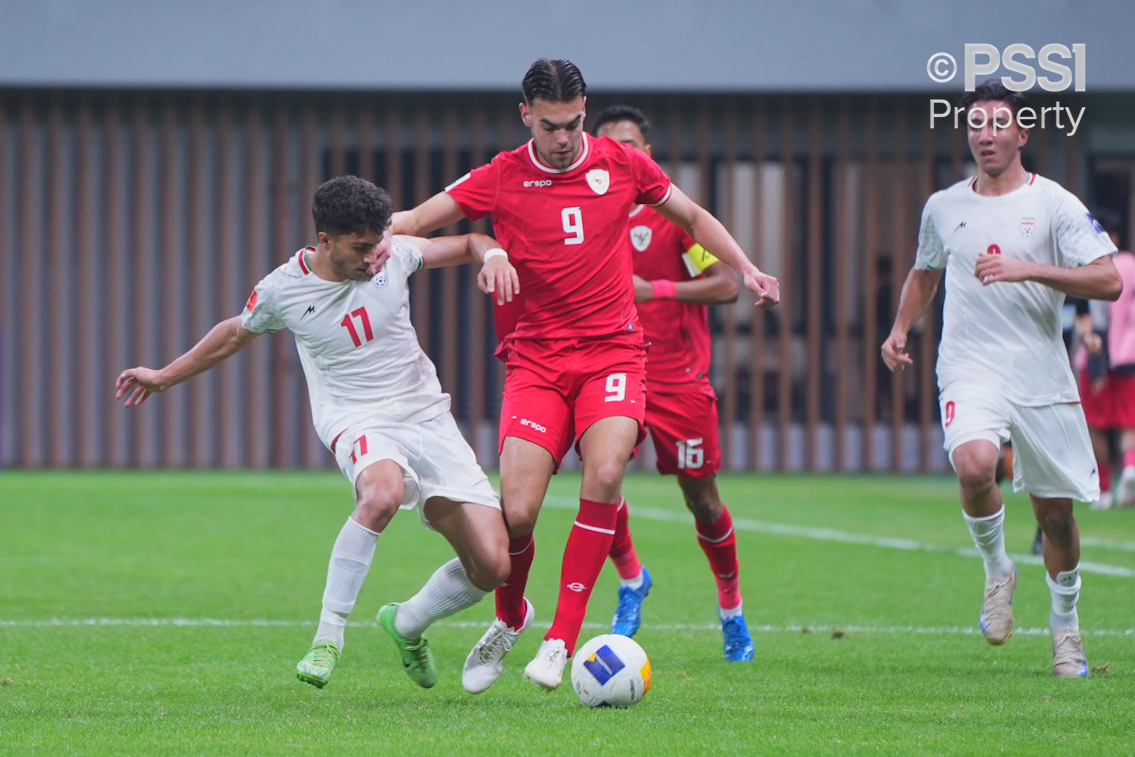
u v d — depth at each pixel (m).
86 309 66.62
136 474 62.81
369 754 14.28
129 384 18.61
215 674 19.62
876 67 64.69
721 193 68.19
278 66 64.62
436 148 68.00
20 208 66.25
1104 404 47.56
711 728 15.78
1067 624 20.16
